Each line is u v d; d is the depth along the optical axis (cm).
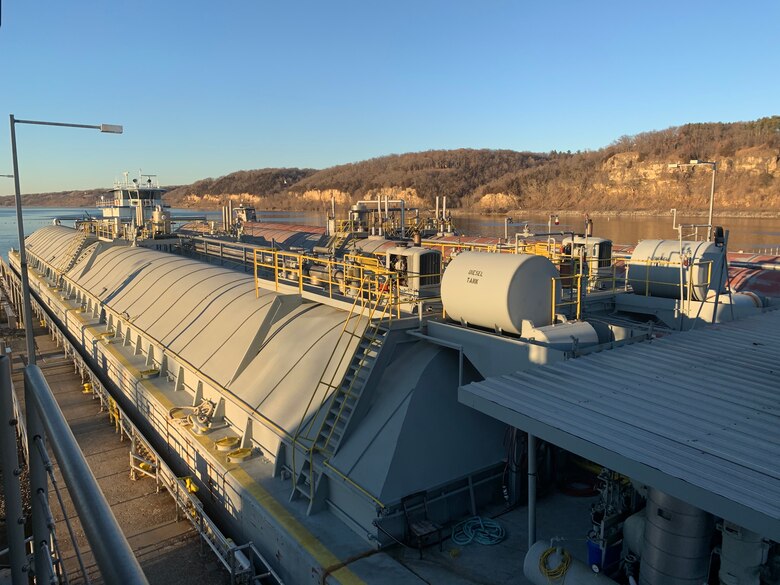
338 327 1449
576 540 1064
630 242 7194
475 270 1152
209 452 1380
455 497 1134
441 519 1111
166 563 1156
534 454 895
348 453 1124
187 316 2030
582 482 1271
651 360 941
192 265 2584
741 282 2397
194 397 1672
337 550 1018
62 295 3444
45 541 342
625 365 915
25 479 1484
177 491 1326
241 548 1069
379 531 1017
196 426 1502
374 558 998
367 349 1217
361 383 1186
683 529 750
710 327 1202
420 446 1101
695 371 879
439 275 1401
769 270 2431
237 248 3120
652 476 584
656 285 1547
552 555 870
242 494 1217
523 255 1118
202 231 5241
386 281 1323
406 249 1407
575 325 1080
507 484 1193
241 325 1730
